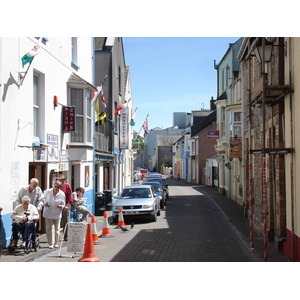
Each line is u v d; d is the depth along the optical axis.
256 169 14.59
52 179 13.02
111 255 9.64
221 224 16.20
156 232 13.84
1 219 9.24
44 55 12.25
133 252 10.05
